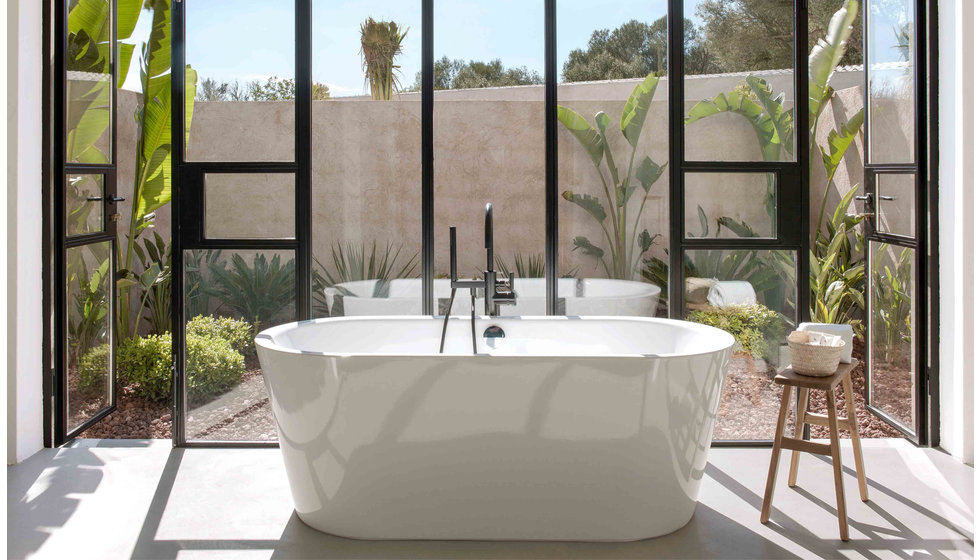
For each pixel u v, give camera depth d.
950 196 3.46
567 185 3.80
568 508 2.66
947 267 3.50
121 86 5.18
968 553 2.53
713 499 3.04
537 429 2.61
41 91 3.63
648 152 3.78
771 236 3.75
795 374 2.75
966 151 3.34
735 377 3.77
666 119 3.76
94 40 3.99
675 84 3.73
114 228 4.26
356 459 2.66
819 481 3.21
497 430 2.62
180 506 2.97
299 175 3.75
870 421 4.24
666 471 2.67
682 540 2.66
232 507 2.96
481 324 3.58
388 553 2.57
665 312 3.80
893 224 3.88
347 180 3.80
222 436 3.74
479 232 3.84
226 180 3.75
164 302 5.31
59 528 2.75
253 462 3.49
